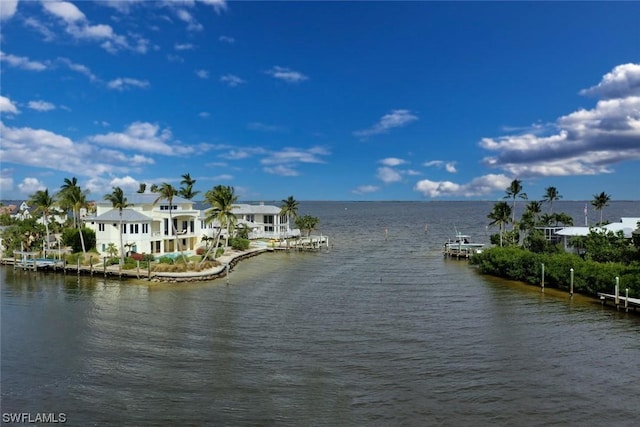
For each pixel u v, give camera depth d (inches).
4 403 897.5
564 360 1129.4
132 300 1806.1
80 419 837.2
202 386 971.3
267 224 4372.5
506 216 3147.1
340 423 818.8
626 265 1963.6
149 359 1128.8
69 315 1560.0
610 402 903.1
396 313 1595.7
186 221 3157.0
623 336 1325.0
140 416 845.8
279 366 1082.7
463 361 1119.0
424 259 3201.3
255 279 2330.2
